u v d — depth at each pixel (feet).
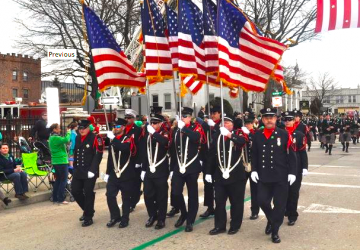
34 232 23.41
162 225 23.31
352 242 19.86
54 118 37.96
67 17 104.99
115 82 26.81
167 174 23.49
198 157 23.06
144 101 62.13
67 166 31.81
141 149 24.02
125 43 100.58
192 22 25.32
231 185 21.52
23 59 198.08
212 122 24.62
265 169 20.35
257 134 20.95
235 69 23.77
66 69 114.21
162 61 26.04
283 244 19.79
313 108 191.72
